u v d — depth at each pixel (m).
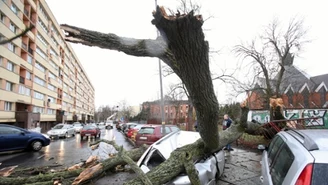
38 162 8.27
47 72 36.75
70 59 56.41
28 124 25.53
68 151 11.05
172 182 3.97
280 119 6.09
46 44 36.34
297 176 1.99
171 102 28.67
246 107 5.88
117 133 28.27
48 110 38.22
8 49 22.70
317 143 2.26
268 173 2.96
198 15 1.92
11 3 23.31
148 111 46.84
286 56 17.55
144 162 4.74
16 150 10.35
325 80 31.39
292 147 2.52
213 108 2.95
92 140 17.78
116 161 5.33
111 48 3.08
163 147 4.90
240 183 5.15
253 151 9.09
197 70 2.34
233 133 5.72
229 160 7.49
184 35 2.00
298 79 27.88
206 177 4.17
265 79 17.61
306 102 24.73
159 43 2.97
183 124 24.92
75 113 64.81
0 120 21.27
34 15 30.97
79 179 4.59
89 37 2.95
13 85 24.39
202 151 4.39
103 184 5.23
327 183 1.84
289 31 17.03
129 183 3.83
